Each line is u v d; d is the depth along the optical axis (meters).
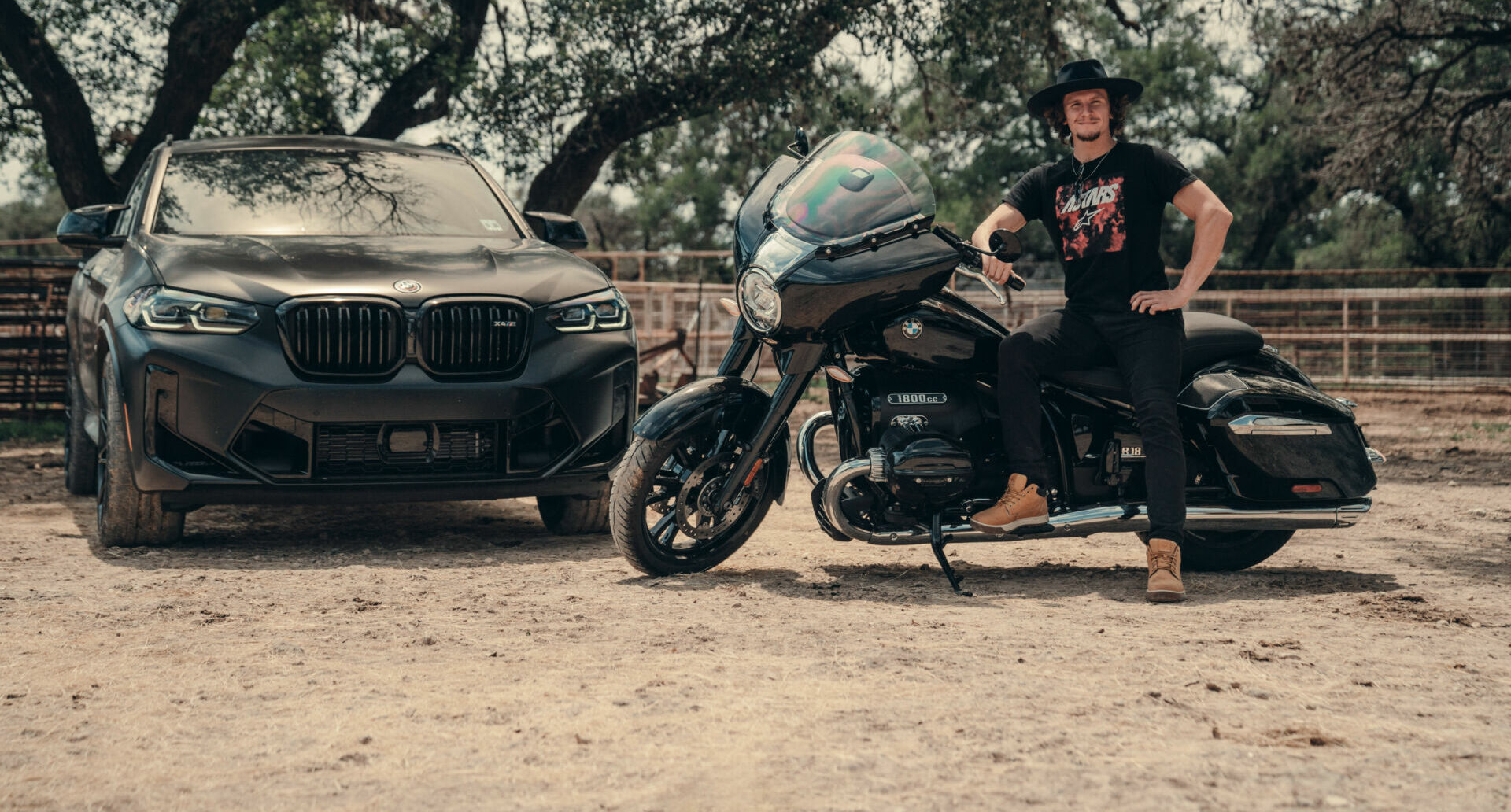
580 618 4.07
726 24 12.24
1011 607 4.28
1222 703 3.09
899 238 4.50
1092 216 4.59
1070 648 3.65
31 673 3.41
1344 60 19.59
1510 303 18.55
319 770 2.65
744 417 4.75
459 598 4.39
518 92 11.70
